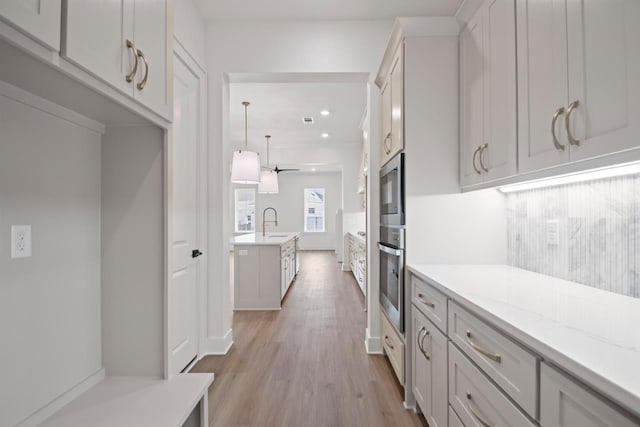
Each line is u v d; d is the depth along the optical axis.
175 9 2.26
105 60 0.88
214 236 2.81
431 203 2.02
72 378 1.15
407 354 1.99
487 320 1.06
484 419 1.10
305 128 6.12
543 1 1.19
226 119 2.94
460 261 2.02
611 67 0.90
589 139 0.97
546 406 0.78
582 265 1.45
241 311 4.11
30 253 1.00
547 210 1.68
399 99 2.11
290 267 5.48
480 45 1.72
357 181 7.27
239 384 2.28
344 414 1.93
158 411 1.07
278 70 2.83
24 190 0.98
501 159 1.50
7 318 0.93
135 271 1.28
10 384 0.94
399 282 2.03
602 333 0.82
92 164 1.25
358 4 2.63
